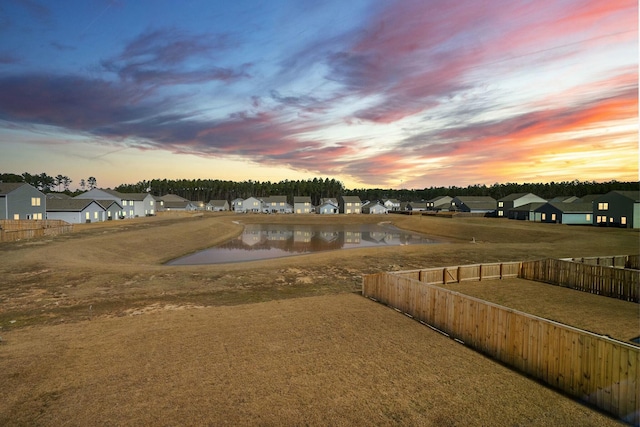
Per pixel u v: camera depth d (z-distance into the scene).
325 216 113.12
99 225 63.81
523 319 10.23
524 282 23.77
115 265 28.44
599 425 7.54
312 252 46.22
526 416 7.84
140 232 50.62
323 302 18.39
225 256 42.72
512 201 100.12
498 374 9.98
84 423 7.49
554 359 9.30
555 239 49.16
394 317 15.54
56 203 69.12
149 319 15.35
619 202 63.94
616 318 15.91
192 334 13.16
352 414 7.84
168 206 143.50
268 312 16.36
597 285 20.62
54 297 19.81
